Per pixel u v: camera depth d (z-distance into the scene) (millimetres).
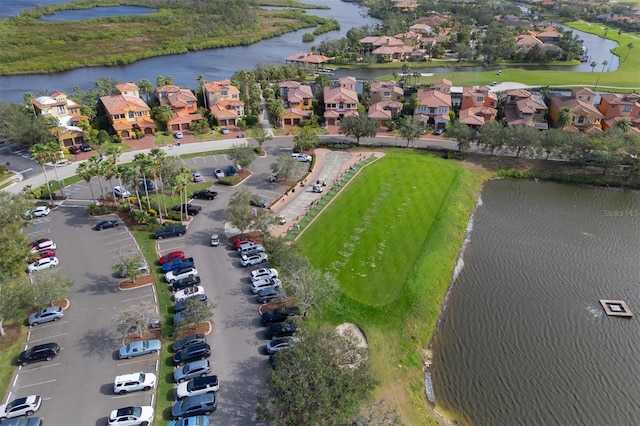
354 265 76000
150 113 134625
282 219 86625
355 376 47500
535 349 63688
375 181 103750
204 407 49406
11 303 57562
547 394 57156
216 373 54906
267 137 122000
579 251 85000
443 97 143375
